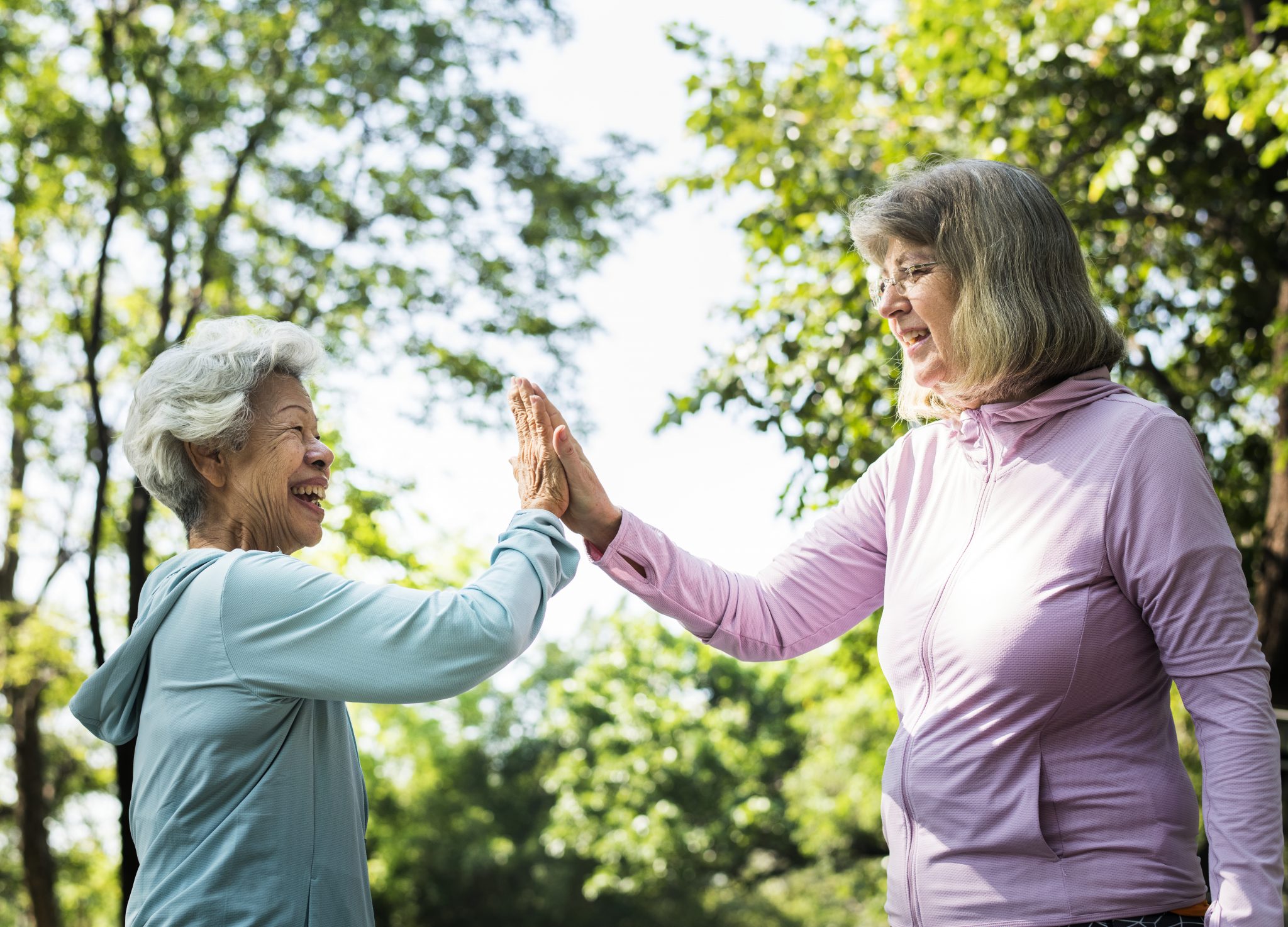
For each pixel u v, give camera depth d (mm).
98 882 14133
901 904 1645
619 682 19734
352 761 1816
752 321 6281
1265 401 6465
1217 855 1451
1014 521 1627
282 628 1649
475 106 9969
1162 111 6254
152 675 1714
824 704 13906
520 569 1765
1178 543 1511
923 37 6516
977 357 1657
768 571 2041
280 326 1902
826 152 6684
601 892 22719
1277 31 5367
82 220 10180
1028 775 1539
